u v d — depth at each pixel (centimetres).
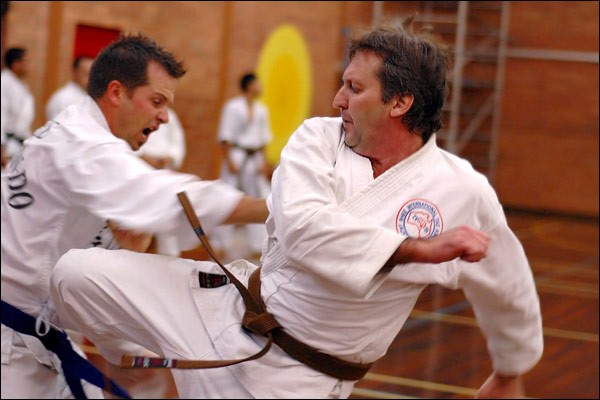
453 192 299
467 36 2275
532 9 2281
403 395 707
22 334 387
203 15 1470
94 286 306
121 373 557
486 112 2303
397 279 292
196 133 1473
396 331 310
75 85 1002
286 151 294
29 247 377
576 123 2297
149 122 379
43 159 368
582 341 973
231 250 1021
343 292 284
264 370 296
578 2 2255
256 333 298
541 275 1484
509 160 2339
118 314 311
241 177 1292
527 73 2306
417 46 290
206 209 310
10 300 384
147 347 318
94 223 369
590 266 1605
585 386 772
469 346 900
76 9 1291
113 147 347
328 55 1841
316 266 271
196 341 304
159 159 1023
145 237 339
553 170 2322
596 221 2308
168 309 307
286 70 1681
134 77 371
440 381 757
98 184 339
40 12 1252
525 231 2050
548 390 751
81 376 388
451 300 1166
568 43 2273
